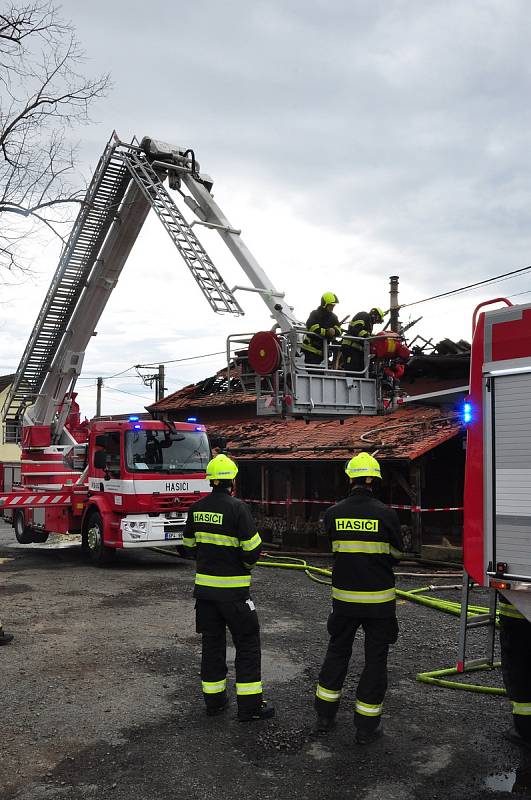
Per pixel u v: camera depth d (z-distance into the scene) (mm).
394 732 4668
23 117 9984
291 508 18875
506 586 4008
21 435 15117
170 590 10055
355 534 4590
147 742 4520
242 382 9016
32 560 13172
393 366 9141
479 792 3809
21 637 7297
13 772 4086
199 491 12289
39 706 5199
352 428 17688
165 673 6035
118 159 11500
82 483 13398
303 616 8461
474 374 4328
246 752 4359
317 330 8586
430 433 14594
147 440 11992
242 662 4898
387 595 4562
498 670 6051
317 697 4711
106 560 12312
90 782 3957
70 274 12711
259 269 9922
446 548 13125
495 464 4137
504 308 4199
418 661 6422
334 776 4016
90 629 7652
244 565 4922
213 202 10961
